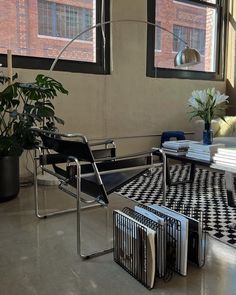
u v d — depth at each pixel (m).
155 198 3.01
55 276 1.70
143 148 4.60
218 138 4.01
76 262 1.85
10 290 1.57
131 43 4.30
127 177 2.27
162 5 4.59
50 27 3.78
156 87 4.61
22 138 2.73
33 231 2.28
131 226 1.70
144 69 4.47
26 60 3.61
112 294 1.54
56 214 2.61
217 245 2.05
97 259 1.89
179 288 1.60
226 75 5.33
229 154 2.25
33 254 1.94
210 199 2.97
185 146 2.76
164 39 4.66
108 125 4.23
